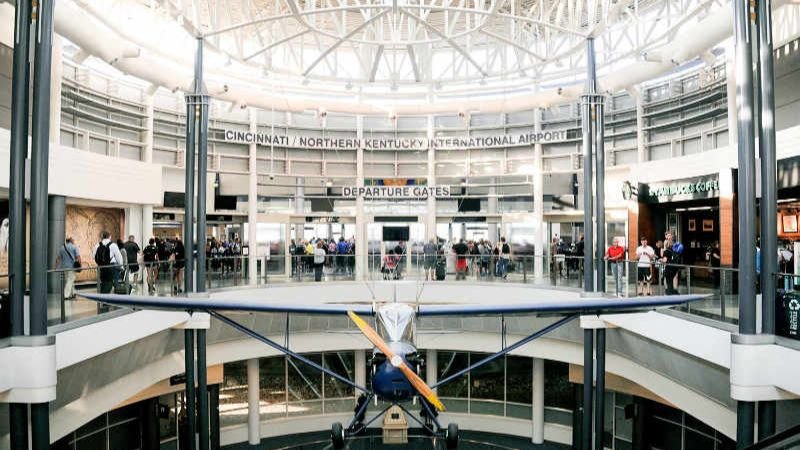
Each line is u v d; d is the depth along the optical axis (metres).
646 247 13.99
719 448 15.88
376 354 10.05
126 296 10.77
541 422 21.30
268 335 19.62
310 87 24.80
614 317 14.81
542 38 22.97
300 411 22.34
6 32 14.66
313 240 23.36
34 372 9.18
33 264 9.35
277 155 25.98
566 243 24.47
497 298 19.50
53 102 16.66
